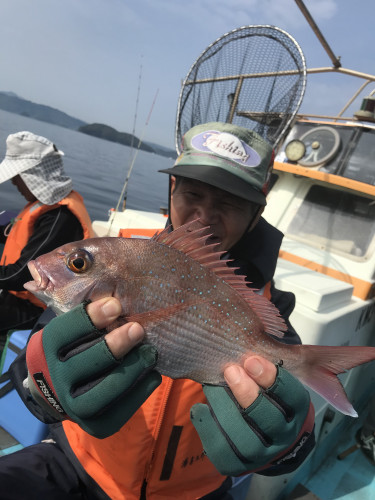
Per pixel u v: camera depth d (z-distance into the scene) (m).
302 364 0.41
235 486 0.62
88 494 0.52
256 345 0.42
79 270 0.38
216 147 0.51
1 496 0.45
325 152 1.20
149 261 0.39
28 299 1.03
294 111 0.93
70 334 0.35
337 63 1.28
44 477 0.50
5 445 0.66
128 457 0.48
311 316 0.70
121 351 0.34
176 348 0.39
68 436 0.54
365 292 0.95
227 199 0.50
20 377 0.51
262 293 0.58
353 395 1.06
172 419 0.48
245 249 0.58
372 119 1.23
